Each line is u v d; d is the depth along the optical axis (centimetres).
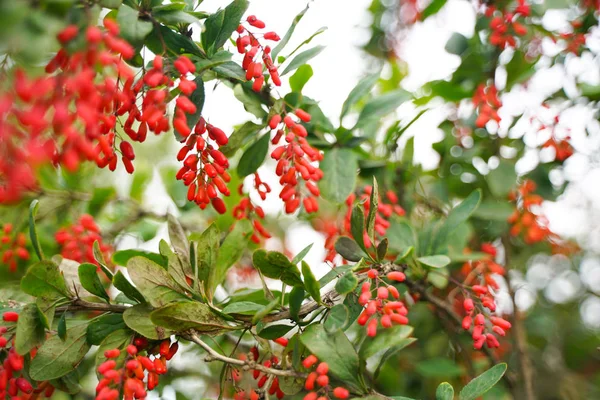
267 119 69
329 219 86
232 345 83
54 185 85
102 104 58
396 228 76
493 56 86
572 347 110
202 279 64
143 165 95
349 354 61
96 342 63
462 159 89
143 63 62
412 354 90
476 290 68
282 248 97
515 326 84
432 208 87
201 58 65
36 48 53
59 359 63
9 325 63
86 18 56
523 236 88
